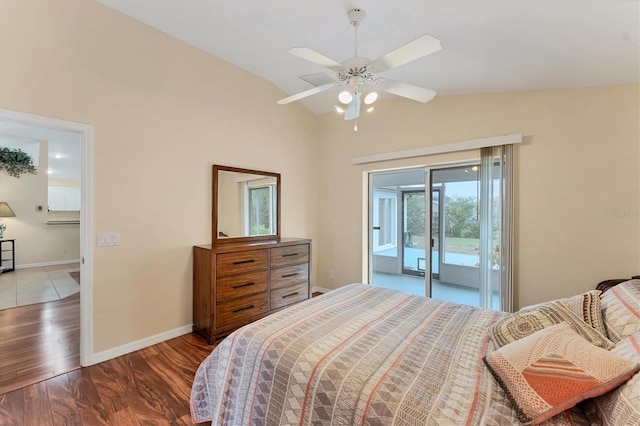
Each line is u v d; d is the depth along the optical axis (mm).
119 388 2094
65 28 2266
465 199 3424
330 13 2168
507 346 1275
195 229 3137
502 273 3031
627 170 2566
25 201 5883
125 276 2617
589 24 1791
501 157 3045
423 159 3609
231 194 3461
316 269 4703
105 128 2482
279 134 4082
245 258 3100
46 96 2178
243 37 2818
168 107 2902
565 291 2809
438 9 1884
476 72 2699
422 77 2865
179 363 2453
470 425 952
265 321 1742
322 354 1356
